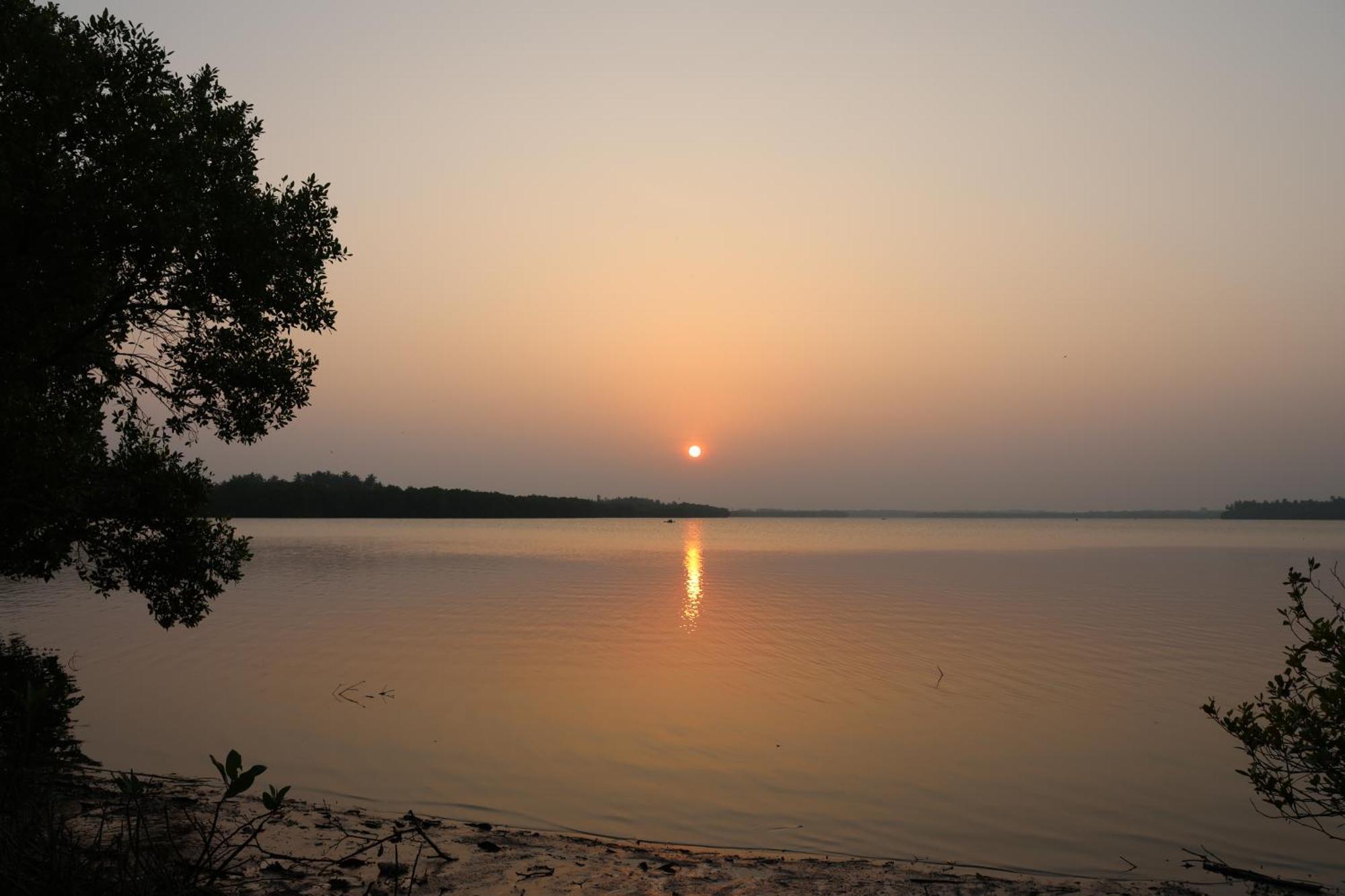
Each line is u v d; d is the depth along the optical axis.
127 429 15.49
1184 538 146.38
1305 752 8.09
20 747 7.30
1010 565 68.12
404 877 8.20
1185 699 18.52
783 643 26.02
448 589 43.41
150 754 13.43
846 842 10.40
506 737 15.07
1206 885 9.05
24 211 12.48
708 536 157.50
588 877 8.52
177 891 6.24
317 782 12.28
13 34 13.00
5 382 13.06
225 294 15.13
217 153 14.71
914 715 16.95
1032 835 10.75
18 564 15.27
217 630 27.88
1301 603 8.28
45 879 5.84
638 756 14.01
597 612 34.28
